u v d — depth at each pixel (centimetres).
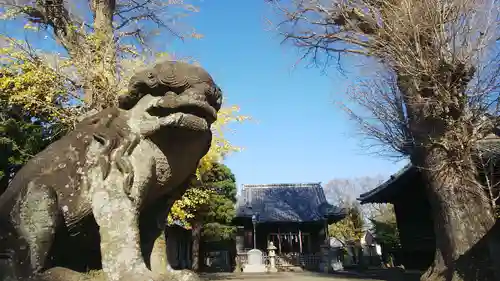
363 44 1034
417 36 823
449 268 839
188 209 1255
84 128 284
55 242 262
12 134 809
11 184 266
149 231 313
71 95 840
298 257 2416
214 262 2505
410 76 872
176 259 2027
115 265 242
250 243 2642
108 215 252
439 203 879
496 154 929
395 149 1027
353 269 2277
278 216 2580
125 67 836
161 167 285
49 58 845
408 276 1468
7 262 233
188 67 283
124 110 296
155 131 275
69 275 246
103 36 857
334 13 1084
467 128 838
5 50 841
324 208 2586
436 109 850
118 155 268
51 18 927
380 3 936
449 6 798
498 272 708
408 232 1634
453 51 788
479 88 812
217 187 1900
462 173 848
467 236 818
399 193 1627
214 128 1007
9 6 908
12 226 245
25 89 847
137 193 267
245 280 1541
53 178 263
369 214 4034
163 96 283
